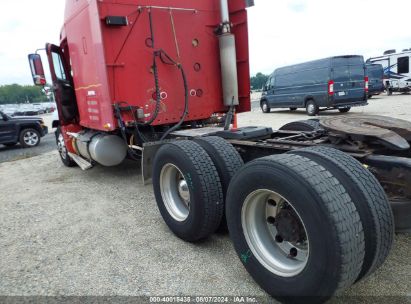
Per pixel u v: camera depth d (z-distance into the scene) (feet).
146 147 13.38
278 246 8.47
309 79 49.34
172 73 17.11
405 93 79.30
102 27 15.05
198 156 10.32
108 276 9.66
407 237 10.57
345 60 46.29
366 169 7.56
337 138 9.57
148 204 15.55
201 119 18.72
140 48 16.12
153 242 11.58
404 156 9.68
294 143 10.32
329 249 6.53
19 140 40.04
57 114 24.16
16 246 12.01
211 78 18.45
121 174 21.54
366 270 7.22
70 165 25.23
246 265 8.73
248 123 43.29
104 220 13.92
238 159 10.77
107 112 16.01
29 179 22.33
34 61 22.11
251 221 8.61
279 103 56.54
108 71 15.47
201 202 10.07
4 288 9.39
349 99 47.21
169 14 16.63
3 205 16.88
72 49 18.66
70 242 12.05
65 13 18.79
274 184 7.44
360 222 6.79
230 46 17.46
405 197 7.86
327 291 6.73
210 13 17.90
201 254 10.55
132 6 15.61
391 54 77.25
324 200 6.61
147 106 16.65
